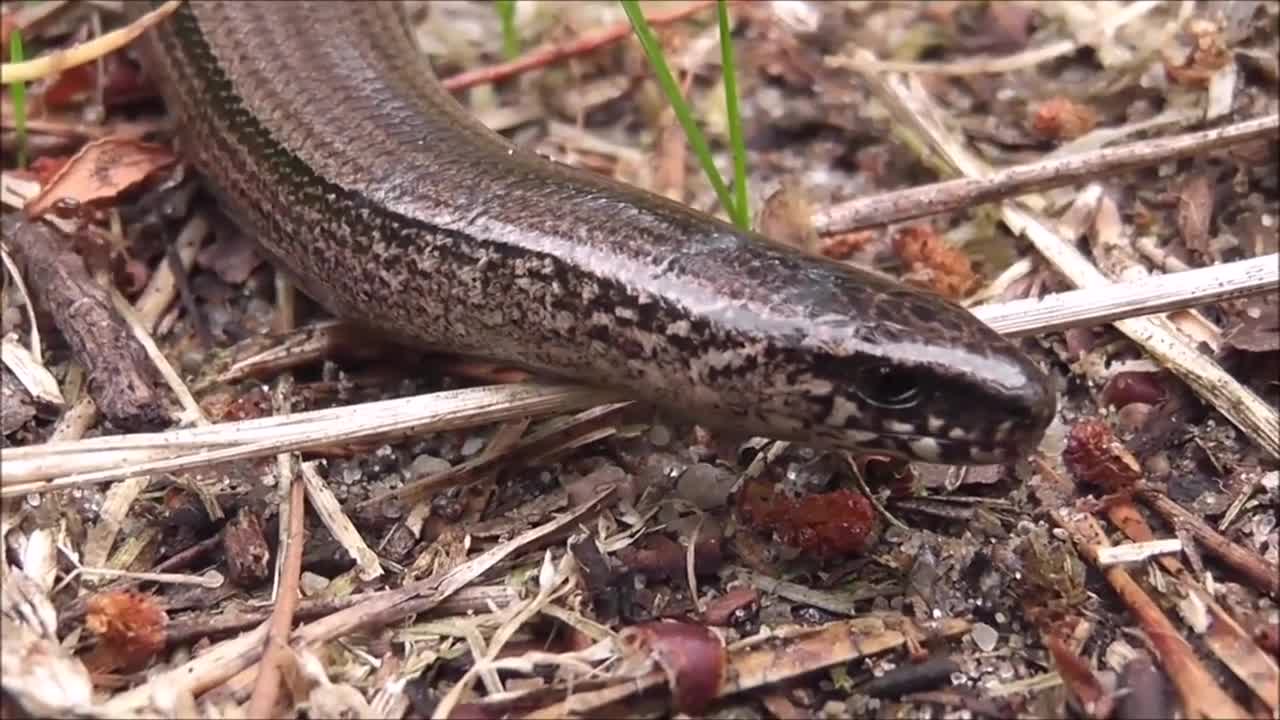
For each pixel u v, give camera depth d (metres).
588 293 0.14
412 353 0.15
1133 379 0.15
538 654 0.13
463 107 0.17
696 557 0.13
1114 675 0.13
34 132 0.17
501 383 0.15
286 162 0.15
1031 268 0.16
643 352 0.14
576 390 0.14
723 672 0.13
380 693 0.13
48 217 0.16
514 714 0.13
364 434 0.14
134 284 0.16
